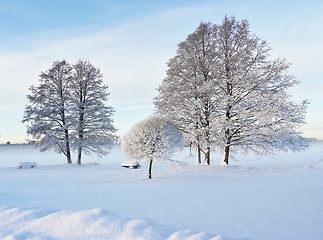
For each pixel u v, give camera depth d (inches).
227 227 192.4
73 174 633.6
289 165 974.4
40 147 934.4
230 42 754.8
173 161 574.9
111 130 1015.0
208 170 657.6
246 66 734.5
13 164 1381.6
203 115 773.9
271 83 716.0
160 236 107.4
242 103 719.1
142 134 553.9
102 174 633.6
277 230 184.7
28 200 299.3
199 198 306.5
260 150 762.2
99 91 1017.5
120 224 118.5
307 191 338.6
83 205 270.4
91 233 111.0
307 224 199.2
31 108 910.4
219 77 729.6
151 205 269.7
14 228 120.0
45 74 945.5
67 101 966.4
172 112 803.4
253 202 279.3
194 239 101.2
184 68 797.9
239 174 586.6
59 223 120.8
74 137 933.8
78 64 1013.8
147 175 584.1
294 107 677.9
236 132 745.6
